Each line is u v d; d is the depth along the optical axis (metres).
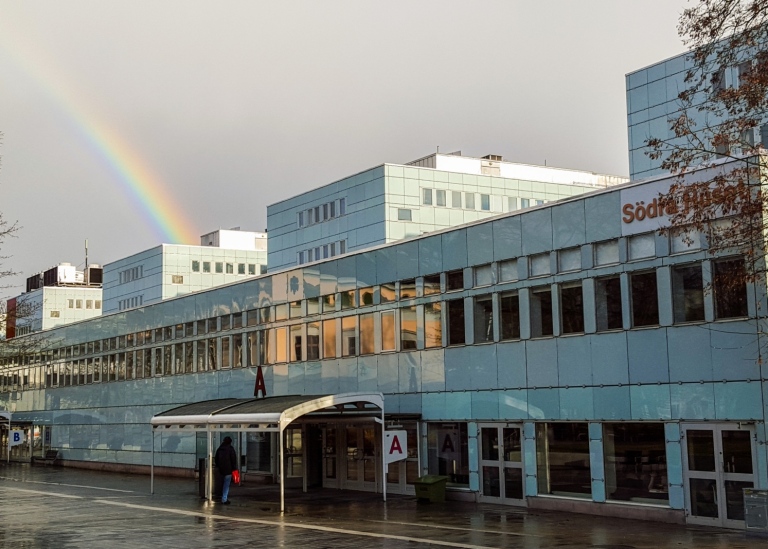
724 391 22.17
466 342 29.64
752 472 21.47
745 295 21.97
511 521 23.86
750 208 18.08
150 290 106.31
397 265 32.81
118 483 42.69
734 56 18.80
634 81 47.69
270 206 81.12
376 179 70.19
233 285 43.38
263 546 19.81
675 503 23.03
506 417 28.03
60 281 130.50
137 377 52.41
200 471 32.69
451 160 75.19
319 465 36.59
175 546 20.12
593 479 25.22
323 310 36.78
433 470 30.83
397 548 19.14
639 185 24.48
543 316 27.19
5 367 67.56
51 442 63.62
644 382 24.05
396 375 32.56
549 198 76.81
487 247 29.14
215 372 44.44
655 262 23.94
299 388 37.94
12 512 28.50
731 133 19.00
